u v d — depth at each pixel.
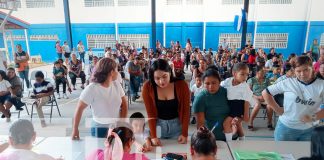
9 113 3.78
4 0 4.95
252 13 10.51
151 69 1.55
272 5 10.31
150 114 1.61
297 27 10.46
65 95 5.42
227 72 4.75
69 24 10.69
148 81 1.61
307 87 1.67
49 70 8.59
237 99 1.71
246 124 3.56
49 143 1.53
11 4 5.27
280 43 10.73
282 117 1.87
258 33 10.69
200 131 1.19
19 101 3.86
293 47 10.71
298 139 1.82
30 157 1.20
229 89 1.73
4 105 3.73
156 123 1.64
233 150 1.58
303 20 10.35
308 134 1.77
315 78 1.70
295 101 1.73
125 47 8.95
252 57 6.33
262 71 3.50
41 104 3.71
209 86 1.67
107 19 11.10
